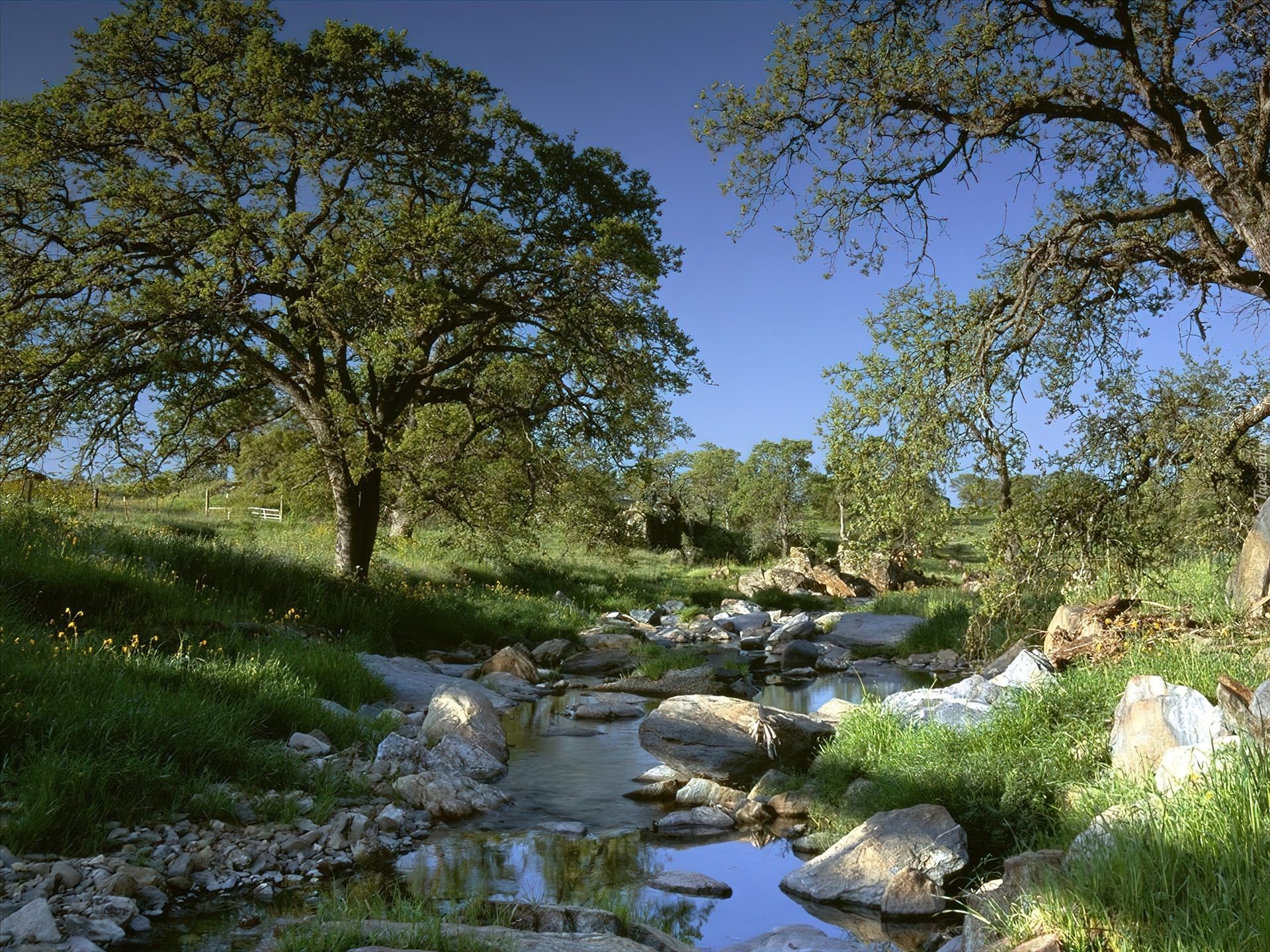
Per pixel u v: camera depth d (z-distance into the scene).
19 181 16.56
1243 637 8.38
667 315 17.70
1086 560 11.73
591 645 20.23
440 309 16.42
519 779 9.02
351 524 19.66
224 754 7.53
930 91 11.01
